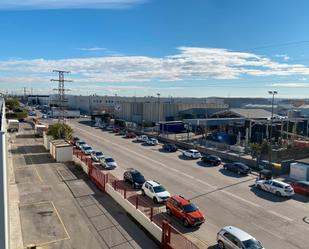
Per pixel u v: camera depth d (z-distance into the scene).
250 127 61.41
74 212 23.03
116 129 76.12
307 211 25.03
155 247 18.14
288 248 18.97
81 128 81.62
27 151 46.97
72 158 40.94
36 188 28.59
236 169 36.62
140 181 29.38
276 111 99.94
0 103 20.14
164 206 24.94
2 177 9.90
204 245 18.73
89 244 18.30
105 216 22.41
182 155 47.12
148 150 50.88
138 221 21.45
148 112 87.19
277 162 42.31
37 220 21.45
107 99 137.25
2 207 9.96
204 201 26.73
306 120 68.62
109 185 27.36
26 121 94.56
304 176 34.47
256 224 22.27
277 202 26.98
